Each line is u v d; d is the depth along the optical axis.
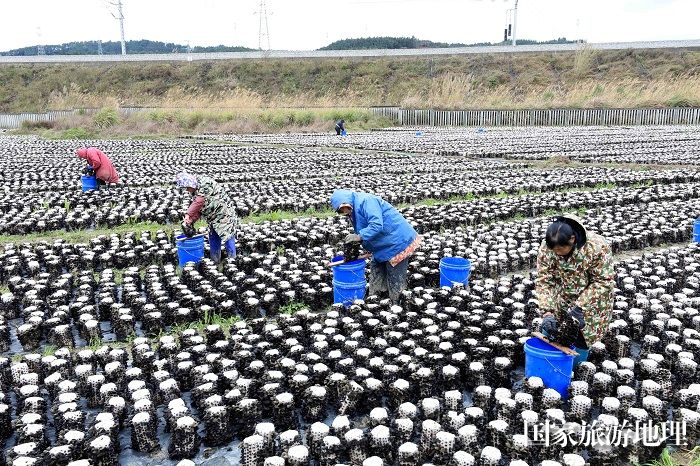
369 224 6.26
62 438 4.22
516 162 18.47
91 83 50.78
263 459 4.11
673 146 21.98
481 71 48.25
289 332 6.04
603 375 4.84
